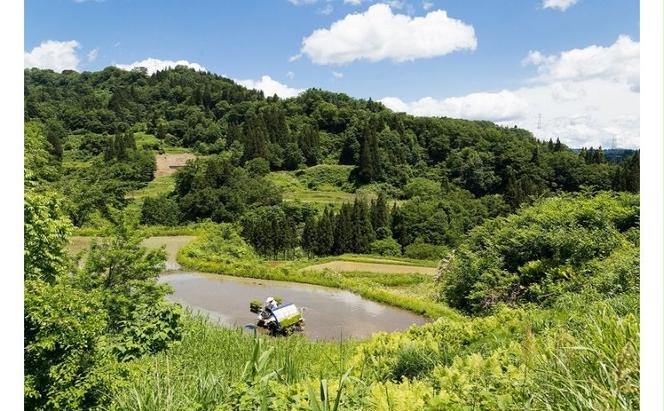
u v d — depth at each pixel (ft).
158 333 33.83
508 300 54.80
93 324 18.75
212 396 14.89
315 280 108.88
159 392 14.49
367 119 502.38
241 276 115.96
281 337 55.98
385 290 98.84
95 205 179.83
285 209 288.71
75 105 551.59
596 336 12.16
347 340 60.13
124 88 638.12
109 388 18.24
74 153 424.05
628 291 30.50
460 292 74.33
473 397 12.47
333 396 14.55
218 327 50.83
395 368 21.71
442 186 396.57
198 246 147.23
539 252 56.70
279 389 14.88
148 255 39.91
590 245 50.37
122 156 385.29
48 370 17.44
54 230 25.05
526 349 12.07
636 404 9.09
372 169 405.39
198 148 490.49
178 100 628.28
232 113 560.20
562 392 10.09
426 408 12.14
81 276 36.29
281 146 453.99
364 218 251.80
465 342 27.25
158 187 360.69
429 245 237.86
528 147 411.95
